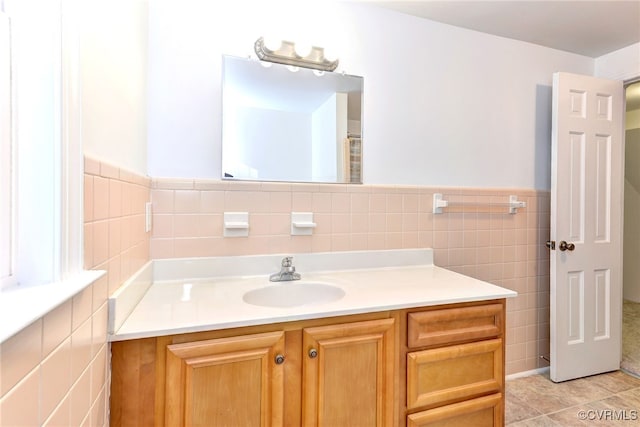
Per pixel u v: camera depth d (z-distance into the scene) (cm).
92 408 73
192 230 141
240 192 147
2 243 56
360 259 166
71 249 63
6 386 42
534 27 187
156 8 136
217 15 145
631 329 290
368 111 169
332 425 106
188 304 109
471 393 123
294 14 156
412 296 121
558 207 195
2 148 55
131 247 104
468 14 175
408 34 177
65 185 62
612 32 192
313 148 158
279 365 100
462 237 188
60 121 60
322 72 160
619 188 212
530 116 205
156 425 89
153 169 136
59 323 56
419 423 116
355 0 164
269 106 152
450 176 186
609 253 209
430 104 182
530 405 176
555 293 196
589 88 202
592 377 205
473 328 125
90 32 72
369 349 111
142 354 88
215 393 93
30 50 58
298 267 155
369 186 168
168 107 138
